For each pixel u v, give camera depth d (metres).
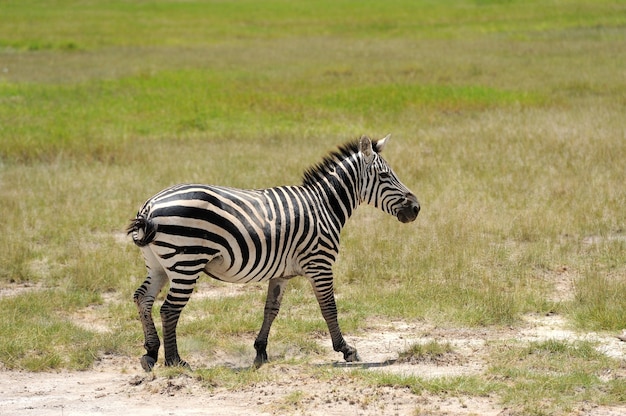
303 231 15.55
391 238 24.14
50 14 116.50
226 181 30.30
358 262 22.23
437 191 28.95
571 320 18.34
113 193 29.47
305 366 15.18
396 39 86.94
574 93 49.97
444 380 13.98
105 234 25.50
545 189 28.78
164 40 89.06
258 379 14.30
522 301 19.34
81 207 27.66
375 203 17.05
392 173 17.12
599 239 24.47
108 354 16.66
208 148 36.69
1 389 14.26
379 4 126.94
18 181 30.81
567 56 67.50
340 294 20.48
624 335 16.97
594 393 13.49
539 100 47.28
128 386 14.19
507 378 14.35
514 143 35.41
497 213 26.22
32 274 21.83
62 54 77.44
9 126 41.72
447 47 77.44
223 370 14.78
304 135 40.09
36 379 14.99
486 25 95.94
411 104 47.44
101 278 21.12
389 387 13.80
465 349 16.52
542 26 92.38
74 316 18.94
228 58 72.75
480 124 40.44
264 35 93.94
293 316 18.98
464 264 22.00
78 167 33.59
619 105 43.84
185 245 14.34
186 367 14.99
